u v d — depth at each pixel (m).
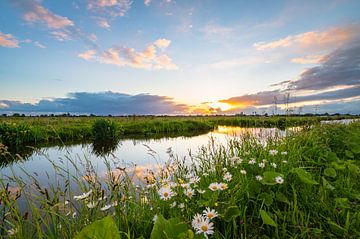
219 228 1.88
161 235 1.45
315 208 2.08
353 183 2.64
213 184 2.00
